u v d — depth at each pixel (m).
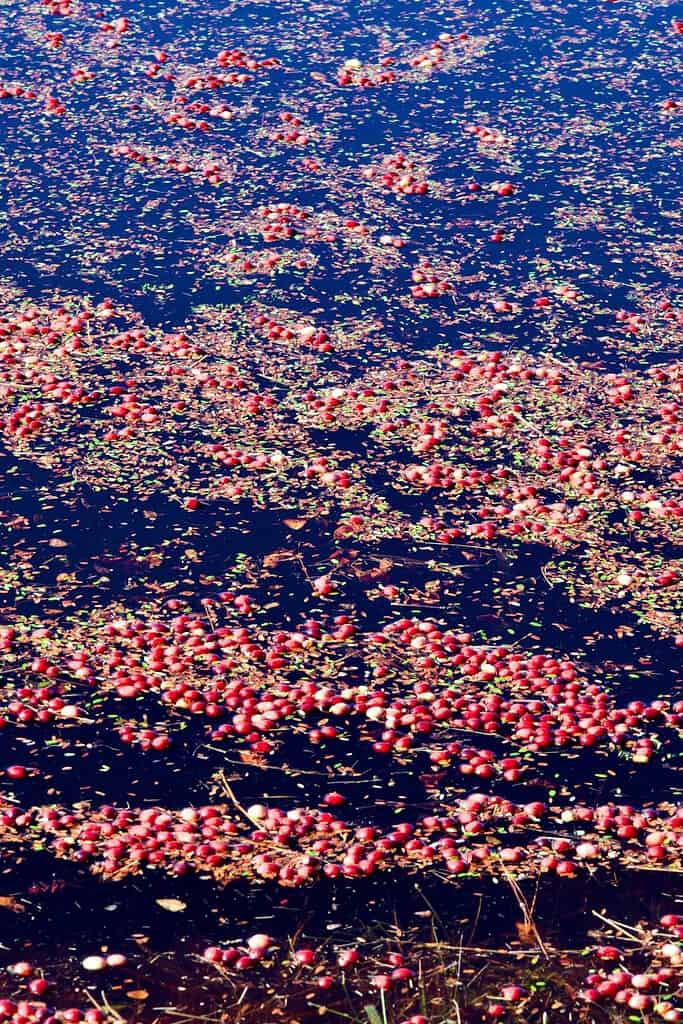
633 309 10.64
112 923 5.28
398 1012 4.92
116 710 6.39
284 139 13.34
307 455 8.61
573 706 6.45
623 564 7.70
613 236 11.80
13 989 4.97
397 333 10.12
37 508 7.97
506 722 6.38
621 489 8.40
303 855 5.59
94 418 8.90
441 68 15.35
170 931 5.26
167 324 10.05
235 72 14.89
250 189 12.31
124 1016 4.86
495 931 5.31
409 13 17.16
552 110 14.41
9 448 8.54
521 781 6.07
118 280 10.63
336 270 10.99
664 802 5.97
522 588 7.46
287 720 6.37
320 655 6.80
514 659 6.84
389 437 8.85
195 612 7.11
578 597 7.41
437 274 10.98
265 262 11.02
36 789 5.93
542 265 11.24
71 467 8.38
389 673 6.68
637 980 5.02
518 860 5.63
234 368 9.52
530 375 9.65
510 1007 4.96
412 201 12.24
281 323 10.16
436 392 9.38
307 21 16.66
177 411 9.02
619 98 14.83
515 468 8.58
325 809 5.88
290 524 7.93
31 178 12.32
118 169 12.59
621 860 5.66
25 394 9.09
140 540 7.72
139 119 13.70
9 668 6.63
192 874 5.51
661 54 16.19
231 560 7.58
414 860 5.61
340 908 5.39
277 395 9.26
